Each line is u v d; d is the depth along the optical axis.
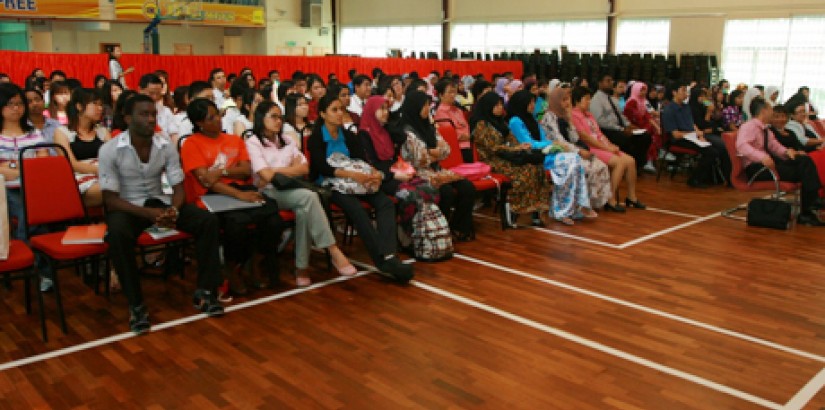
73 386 2.44
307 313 3.20
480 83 6.10
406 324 3.07
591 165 5.25
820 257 4.23
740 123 8.01
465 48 17.05
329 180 3.76
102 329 2.97
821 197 5.14
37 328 2.97
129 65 8.66
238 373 2.56
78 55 8.30
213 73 6.20
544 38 15.41
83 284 3.58
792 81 11.87
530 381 2.53
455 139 4.70
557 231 4.82
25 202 3.00
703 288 3.62
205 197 3.31
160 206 3.15
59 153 3.60
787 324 3.13
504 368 2.63
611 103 6.57
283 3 18.11
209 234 3.11
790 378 2.59
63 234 3.02
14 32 14.77
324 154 3.76
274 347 2.81
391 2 18.38
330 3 19.47
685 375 2.60
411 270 3.62
